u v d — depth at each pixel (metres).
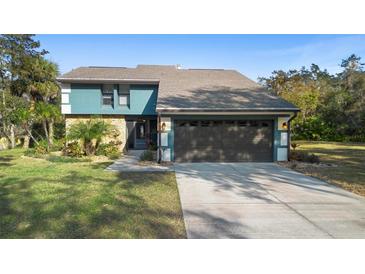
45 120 18.44
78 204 6.23
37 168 11.11
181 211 5.95
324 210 6.10
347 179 9.32
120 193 7.29
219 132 13.38
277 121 13.39
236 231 4.91
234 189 7.96
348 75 34.66
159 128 13.07
